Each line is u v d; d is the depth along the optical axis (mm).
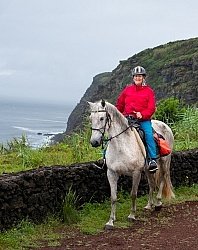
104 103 5688
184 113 13000
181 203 7480
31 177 5766
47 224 5828
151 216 6633
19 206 5570
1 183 5340
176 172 8484
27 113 119125
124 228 5953
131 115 6309
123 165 5977
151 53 58469
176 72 46219
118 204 7043
